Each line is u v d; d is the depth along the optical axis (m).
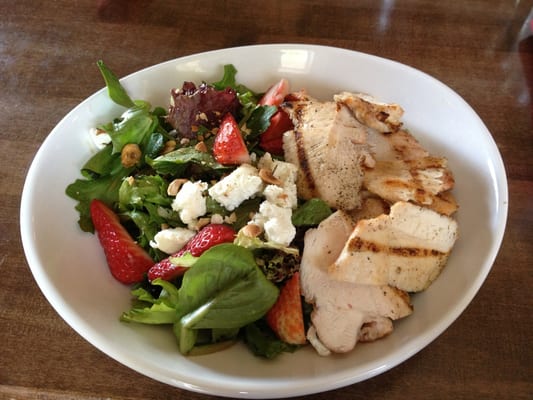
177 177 0.33
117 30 0.46
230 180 0.31
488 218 0.29
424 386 0.27
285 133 0.35
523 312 0.30
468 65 0.42
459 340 0.28
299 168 0.33
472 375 0.27
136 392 0.27
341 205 0.32
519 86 0.41
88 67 0.43
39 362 0.28
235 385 0.24
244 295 0.27
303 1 0.48
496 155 0.31
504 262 0.31
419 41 0.44
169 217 0.32
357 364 0.25
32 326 0.30
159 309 0.28
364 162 0.33
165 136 0.35
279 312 0.29
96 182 0.33
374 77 0.37
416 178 0.32
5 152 0.38
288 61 0.38
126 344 0.26
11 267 0.32
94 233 0.32
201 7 0.47
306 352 0.28
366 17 0.46
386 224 0.29
